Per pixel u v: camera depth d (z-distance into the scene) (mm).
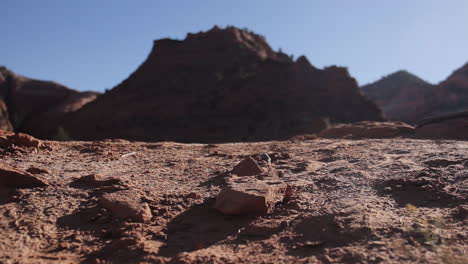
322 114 10086
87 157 1440
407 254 601
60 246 720
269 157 1400
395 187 924
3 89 16812
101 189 975
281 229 754
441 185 886
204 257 652
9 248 706
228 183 1061
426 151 1362
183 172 1236
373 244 645
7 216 832
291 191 917
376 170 1114
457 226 688
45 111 15781
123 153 1561
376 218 740
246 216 817
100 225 805
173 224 809
